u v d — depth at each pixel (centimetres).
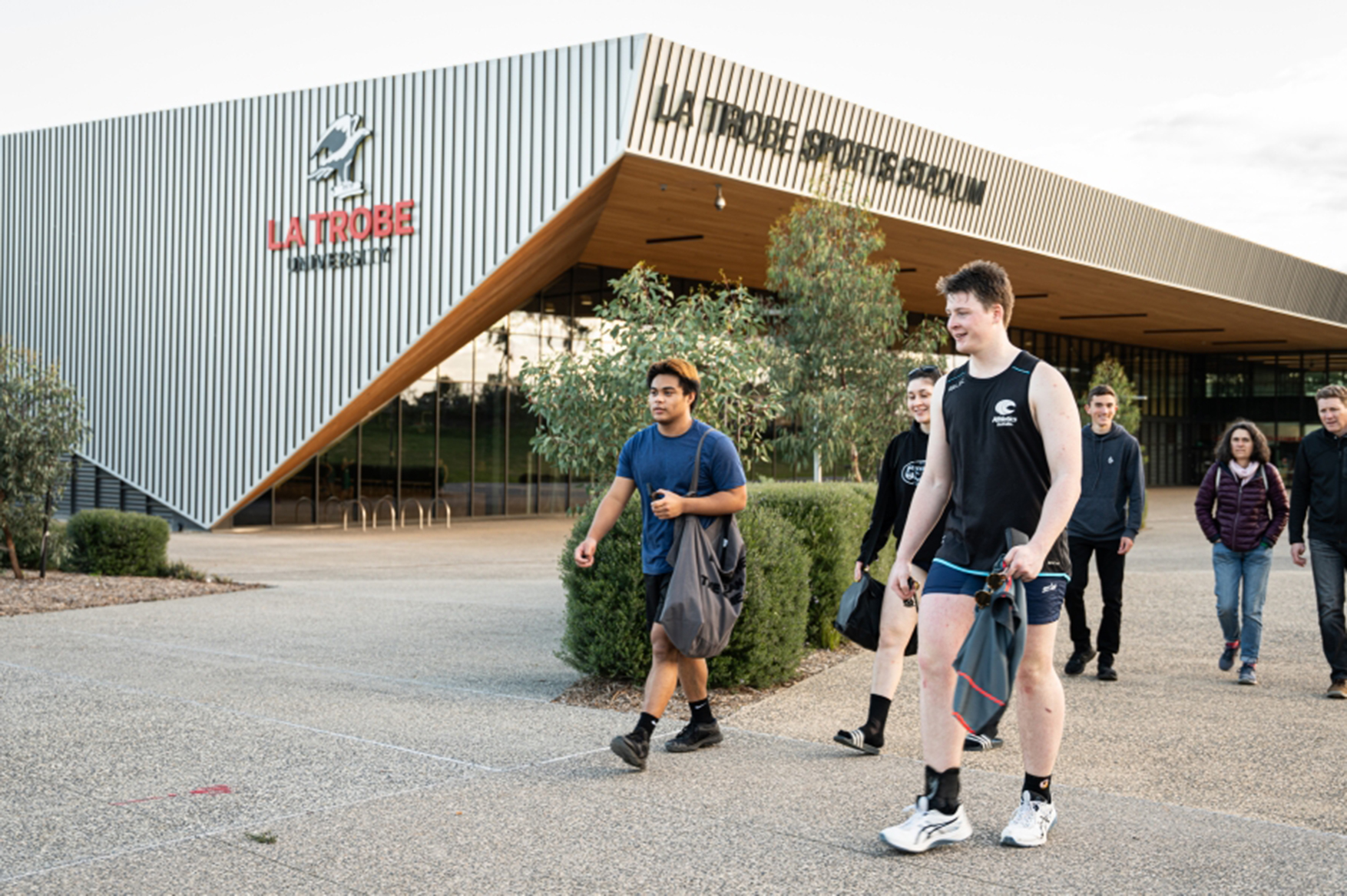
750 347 1041
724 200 2238
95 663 728
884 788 448
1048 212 2722
